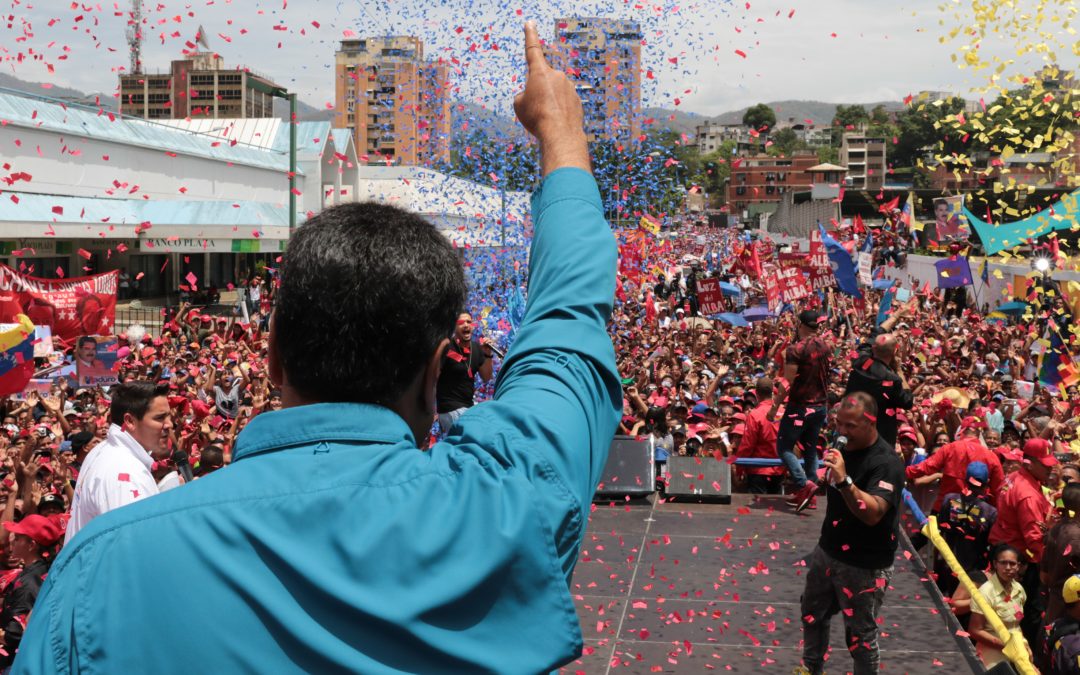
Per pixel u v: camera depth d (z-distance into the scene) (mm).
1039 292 13805
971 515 8500
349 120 76812
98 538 1022
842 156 158375
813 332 9688
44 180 31781
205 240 36906
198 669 957
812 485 9414
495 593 1009
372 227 1128
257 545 999
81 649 968
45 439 10164
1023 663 6086
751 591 7289
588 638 6477
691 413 12953
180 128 44344
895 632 6676
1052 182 10688
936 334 22078
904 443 11617
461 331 7945
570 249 1311
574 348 1227
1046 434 10766
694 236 66438
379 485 1042
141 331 18688
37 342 15922
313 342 1093
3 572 6980
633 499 9789
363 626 973
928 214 56656
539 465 1079
